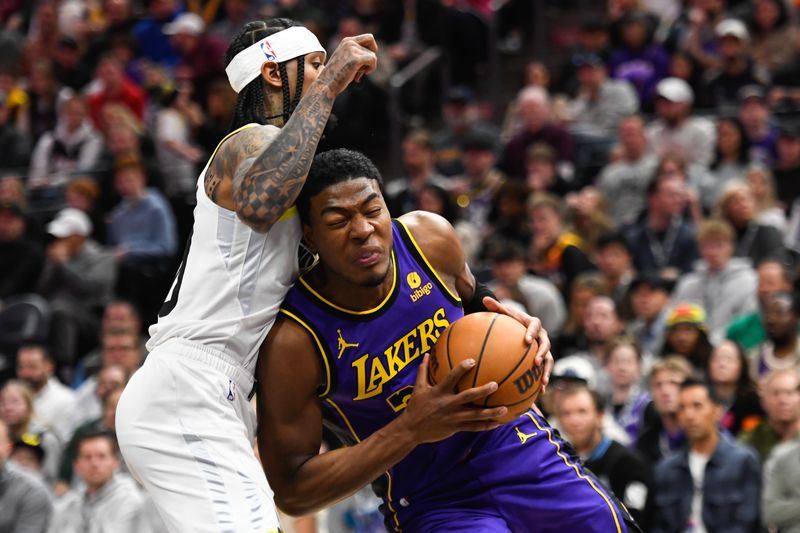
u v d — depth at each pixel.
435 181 13.51
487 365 4.88
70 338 12.45
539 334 5.04
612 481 8.05
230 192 4.97
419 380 4.96
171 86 15.45
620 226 12.72
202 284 5.02
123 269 13.30
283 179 4.71
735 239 11.70
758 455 8.45
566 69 16.20
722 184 12.97
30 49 17.81
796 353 9.79
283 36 5.15
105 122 14.92
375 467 4.95
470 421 4.91
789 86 14.94
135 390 5.07
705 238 11.02
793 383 8.42
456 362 4.91
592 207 12.28
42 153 15.43
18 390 10.12
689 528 8.09
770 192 12.41
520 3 18.02
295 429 5.13
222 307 5.00
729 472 8.08
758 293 10.41
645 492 8.04
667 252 11.87
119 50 17.05
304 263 5.18
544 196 12.13
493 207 13.10
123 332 11.01
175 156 14.68
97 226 14.07
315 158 4.96
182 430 4.98
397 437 4.93
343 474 4.98
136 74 16.80
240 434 5.04
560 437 5.64
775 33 15.51
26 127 16.41
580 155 14.32
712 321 10.90
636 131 13.12
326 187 4.89
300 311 5.11
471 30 17.14
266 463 5.17
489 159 13.45
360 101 15.33
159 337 5.11
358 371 5.17
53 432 10.40
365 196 4.90
